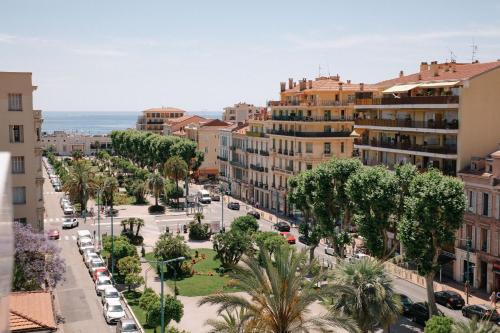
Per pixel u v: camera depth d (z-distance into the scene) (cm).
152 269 6925
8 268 450
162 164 14362
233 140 13862
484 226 5819
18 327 2498
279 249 2894
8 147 5791
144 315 5081
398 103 7319
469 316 4891
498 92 6494
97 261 6675
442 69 7631
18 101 5809
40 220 6075
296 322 2805
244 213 11025
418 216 4928
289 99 11162
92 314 5112
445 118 6788
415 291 5866
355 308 3488
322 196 6253
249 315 2739
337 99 10144
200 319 5056
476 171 6091
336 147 10131
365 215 5625
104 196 10644
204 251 7800
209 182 15538
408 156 7300
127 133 18838
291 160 10531
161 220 10338
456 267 6219
